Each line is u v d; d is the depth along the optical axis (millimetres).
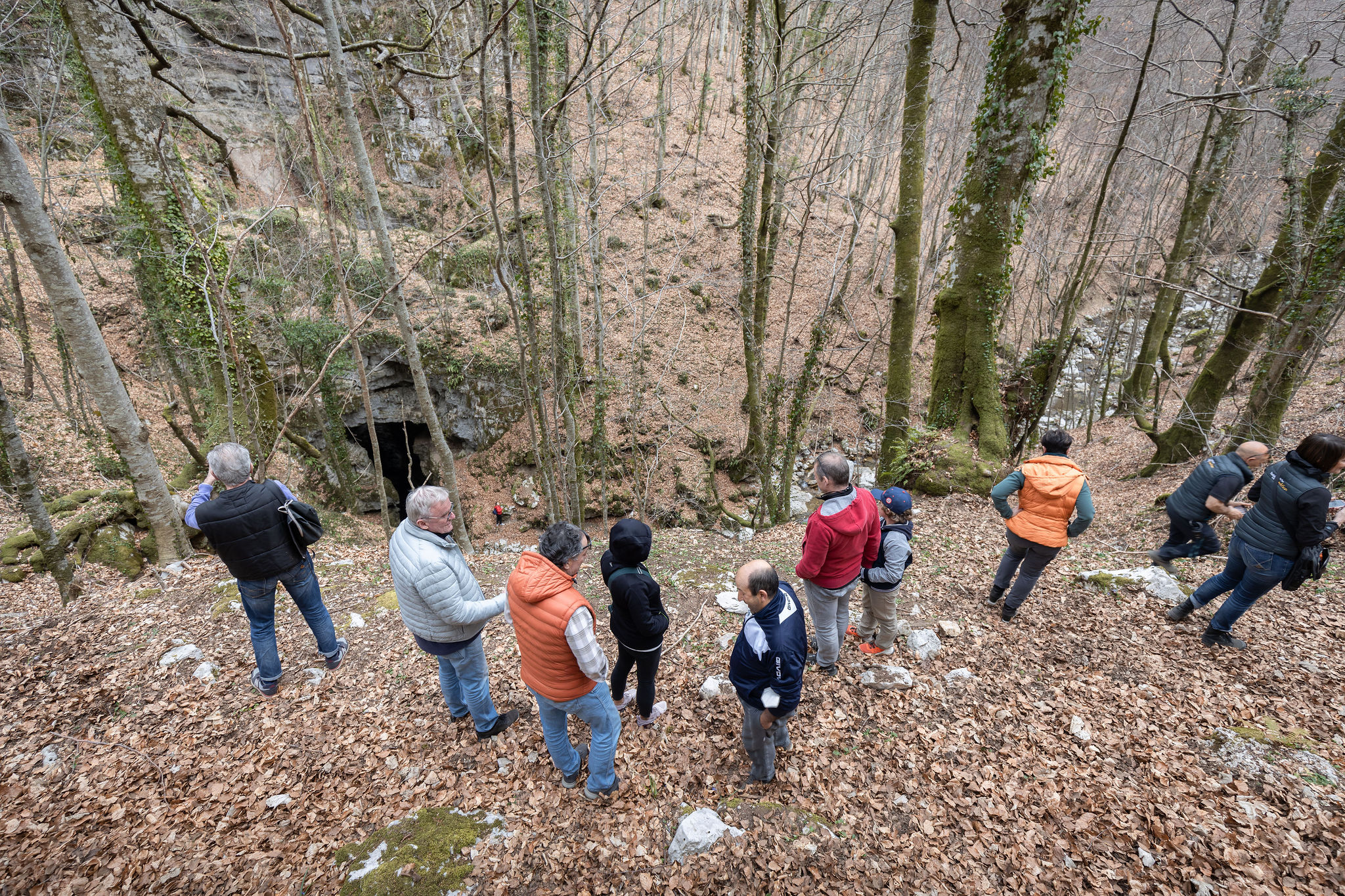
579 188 12797
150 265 8188
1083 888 2549
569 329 13398
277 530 3566
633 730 3568
